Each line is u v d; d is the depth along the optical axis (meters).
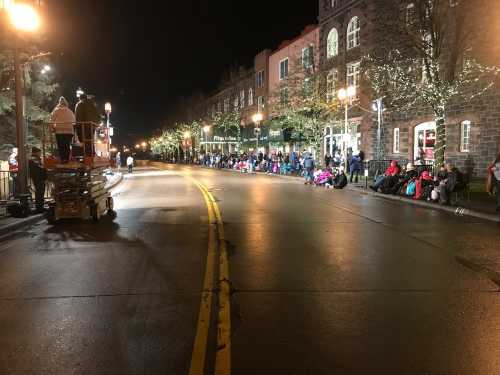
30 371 4.49
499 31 20.55
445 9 19.62
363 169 29.50
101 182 14.49
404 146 28.20
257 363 4.60
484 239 10.81
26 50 24.89
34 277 7.77
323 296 6.66
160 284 7.27
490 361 4.64
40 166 14.92
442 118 19.97
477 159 22.69
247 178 33.91
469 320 5.74
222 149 69.44
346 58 34.03
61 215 13.20
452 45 20.95
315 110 32.72
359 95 32.78
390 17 22.55
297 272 7.93
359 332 5.37
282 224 12.90
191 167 60.22
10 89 24.53
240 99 59.91
